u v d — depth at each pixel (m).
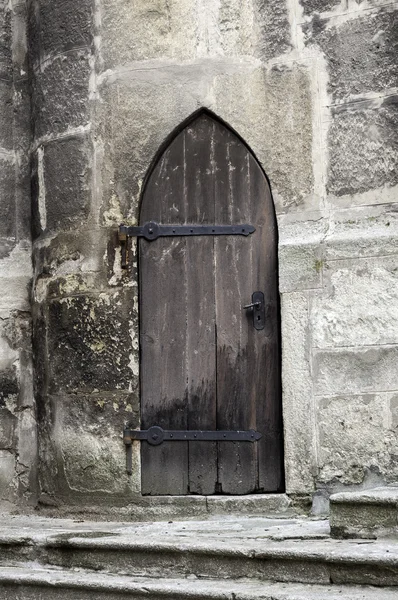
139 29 5.88
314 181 5.63
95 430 5.81
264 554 4.40
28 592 4.66
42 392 6.11
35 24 6.26
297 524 5.20
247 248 5.77
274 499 5.54
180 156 5.86
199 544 4.59
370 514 4.61
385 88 5.51
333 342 5.49
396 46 5.50
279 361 5.70
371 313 5.43
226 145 5.82
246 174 5.79
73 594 4.55
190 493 5.72
